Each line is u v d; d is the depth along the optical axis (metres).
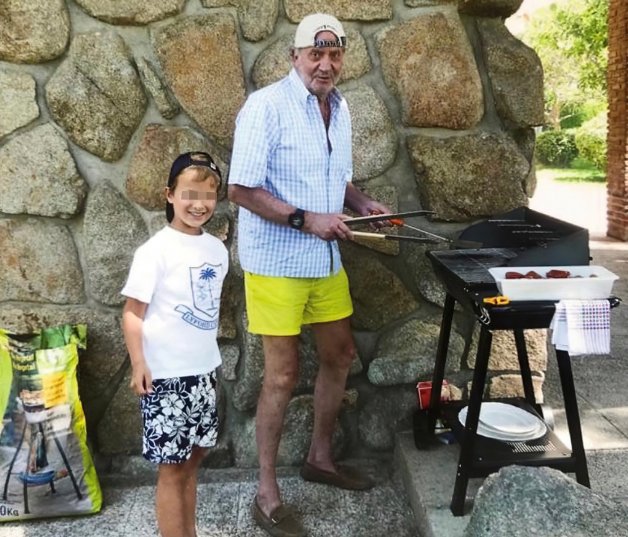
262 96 2.09
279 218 2.08
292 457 2.69
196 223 1.91
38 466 2.32
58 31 2.38
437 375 2.51
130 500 2.50
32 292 2.54
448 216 2.60
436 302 2.67
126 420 2.65
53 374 2.33
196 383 1.94
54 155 2.45
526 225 2.41
